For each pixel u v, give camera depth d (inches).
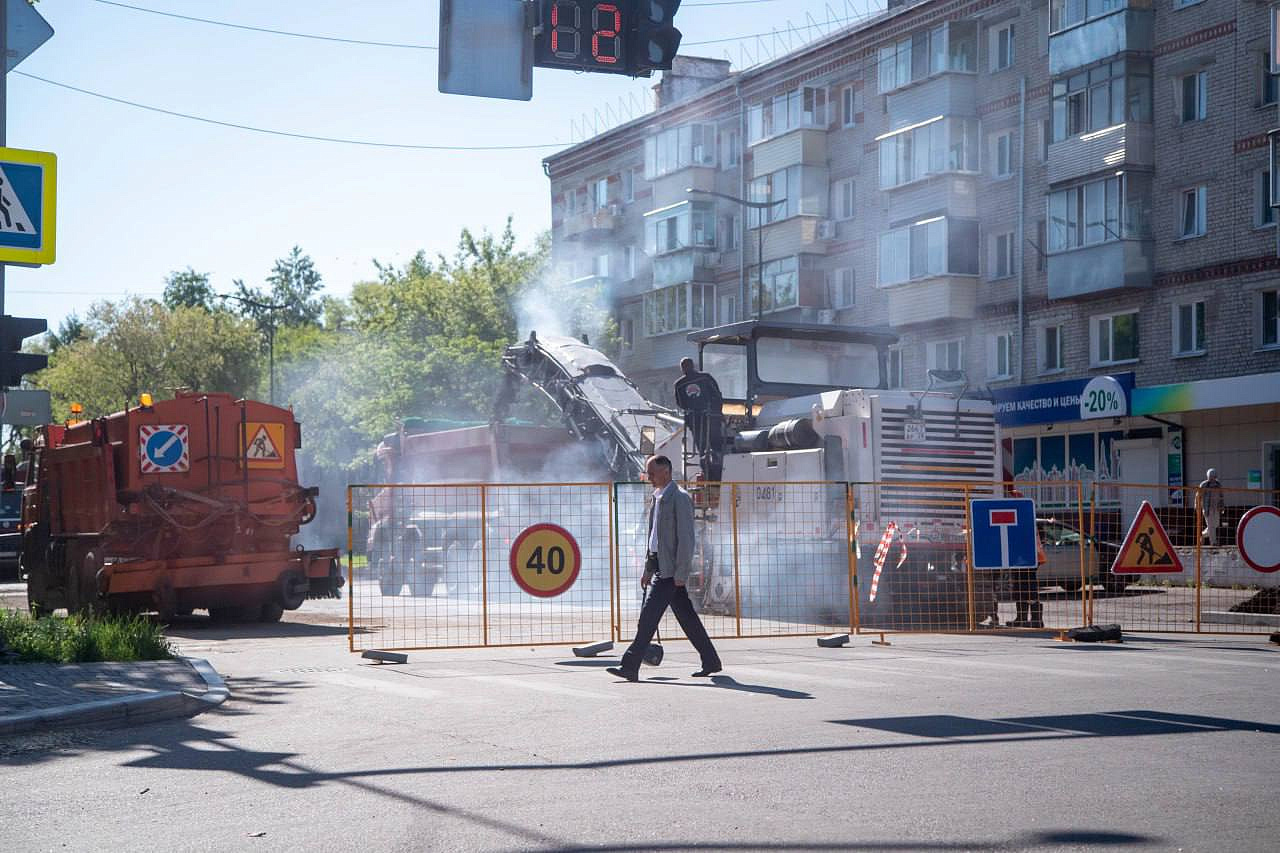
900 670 450.3
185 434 703.1
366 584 1110.4
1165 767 269.7
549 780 264.5
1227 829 216.1
